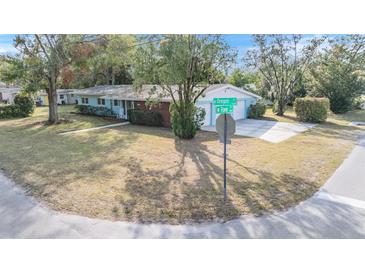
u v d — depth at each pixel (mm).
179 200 6465
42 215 5836
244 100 22281
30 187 7406
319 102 19688
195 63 12539
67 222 5539
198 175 8320
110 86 29719
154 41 12375
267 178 7996
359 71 26312
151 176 8234
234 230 5203
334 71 26641
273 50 24281
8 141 14016
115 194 6844
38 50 18500
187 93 13508
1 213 5953
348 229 5199
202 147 12227
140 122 19594
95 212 5918
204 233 5125
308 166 9188
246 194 6801
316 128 17578
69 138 14641
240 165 9359
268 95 34906
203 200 6453
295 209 5996
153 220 5574
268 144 12727
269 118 22484
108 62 24469
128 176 8234
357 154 10789
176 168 9070
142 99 19672
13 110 25000
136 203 6324
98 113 24969
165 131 16719
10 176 8367
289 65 24672
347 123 20203
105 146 12539
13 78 18062
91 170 8859
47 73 19172
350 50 26797
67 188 7277
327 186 7355
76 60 19984
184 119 13812
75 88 42469
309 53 24359
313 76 27969
